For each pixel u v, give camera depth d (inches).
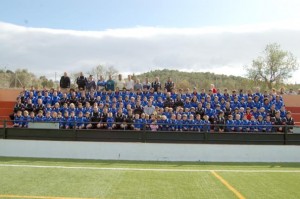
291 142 613.0
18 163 514.3
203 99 765.3
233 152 600.1
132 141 615.2
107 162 551.5
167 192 350.3
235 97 776.3
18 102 773.3
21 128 622.5
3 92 920.9
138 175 438.0
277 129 655.1
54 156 604.4
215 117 685.9
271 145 604.7
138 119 667.4
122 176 428.8
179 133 613.9
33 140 612.7
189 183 394.3
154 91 823.7
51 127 630.5
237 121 664.4
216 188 370.9
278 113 679.1
